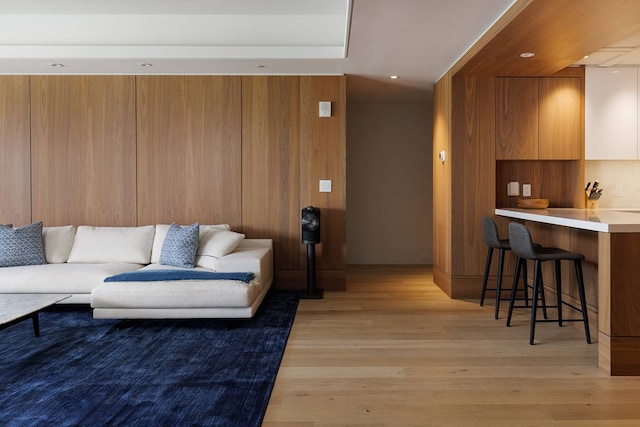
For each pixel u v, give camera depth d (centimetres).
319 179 507
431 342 334
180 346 324
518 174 488
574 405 233
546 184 488
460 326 374
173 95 502
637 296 270
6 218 502
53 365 288
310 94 505
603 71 473
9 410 226
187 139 504
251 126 505
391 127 701
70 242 466
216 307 362
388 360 298
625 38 387
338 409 230
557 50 376
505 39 350
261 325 375
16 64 464
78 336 347
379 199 704
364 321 390
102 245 459
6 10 446
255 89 504
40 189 502
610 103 473
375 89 583
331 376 272
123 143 502
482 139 470
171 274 379
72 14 459
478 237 473
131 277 374
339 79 505
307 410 229
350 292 505
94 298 359
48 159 502
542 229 439
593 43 358
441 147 514
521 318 398
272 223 508
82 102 500
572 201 482
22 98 500
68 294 397
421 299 471
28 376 270
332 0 427
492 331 361
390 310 427
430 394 246
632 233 270
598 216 325
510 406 232
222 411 225
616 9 291
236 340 338
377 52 423
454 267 476
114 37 462
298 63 462
